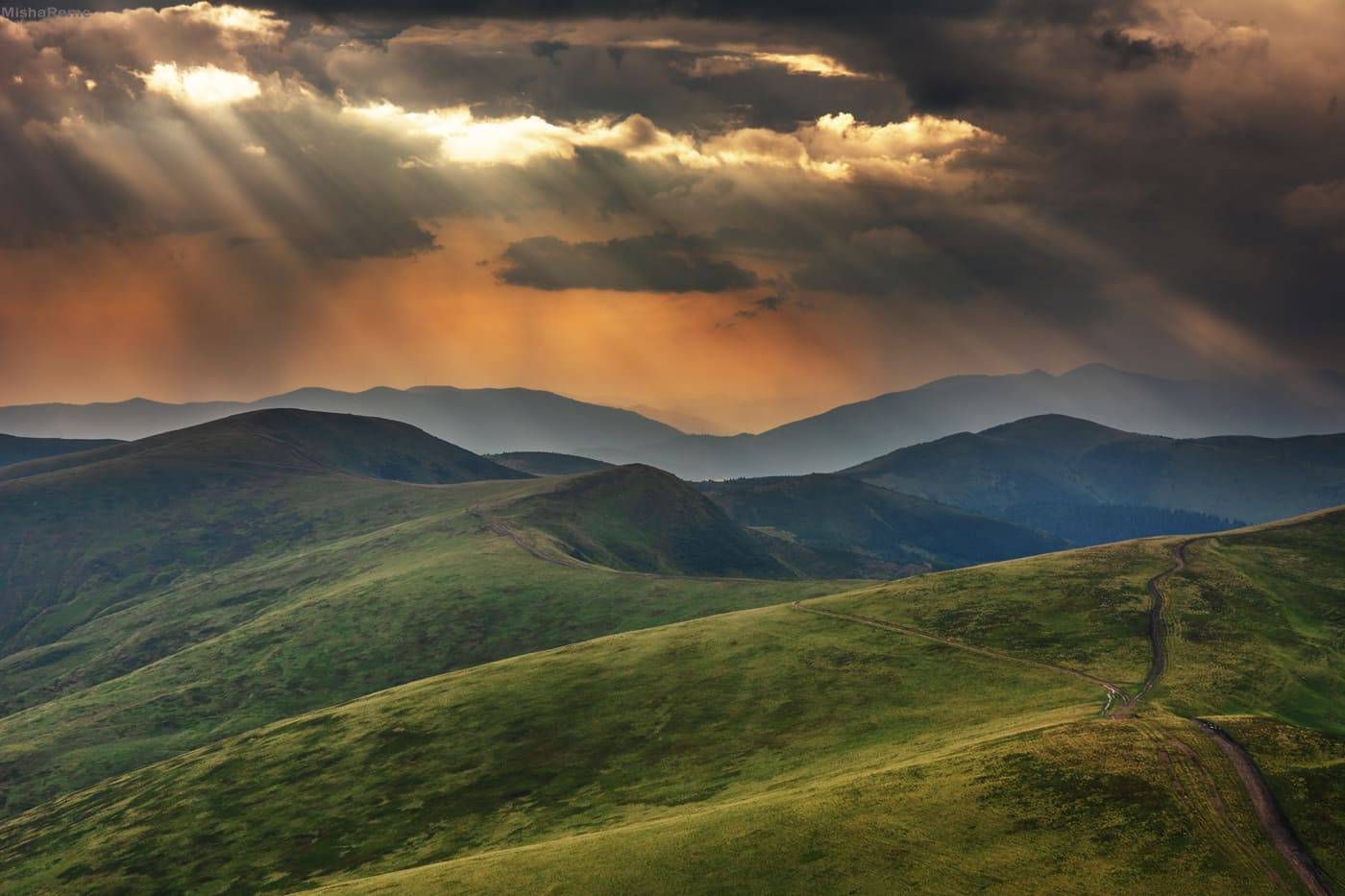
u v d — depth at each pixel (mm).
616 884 69188
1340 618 130625
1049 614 136750
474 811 109625
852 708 114312
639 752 116000
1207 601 134875
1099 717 91375
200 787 136875
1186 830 65000
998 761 78375
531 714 133750
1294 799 68688
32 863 125750
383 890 78250
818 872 65750
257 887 102938
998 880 61688
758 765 103312
